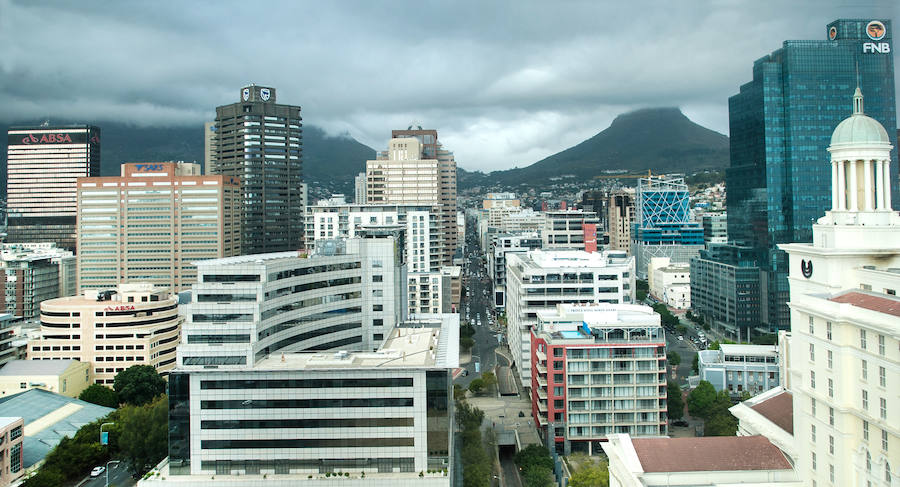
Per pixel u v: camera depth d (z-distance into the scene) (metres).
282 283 164.50
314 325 176.12
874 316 86.94
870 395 87.69
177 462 143.75
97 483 177.25
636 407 192.12
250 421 142.88
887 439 84.56
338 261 183.62
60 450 176.88
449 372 147.25
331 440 142.38
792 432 115.25
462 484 158.62
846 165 126.62
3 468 166.75
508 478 182.62
